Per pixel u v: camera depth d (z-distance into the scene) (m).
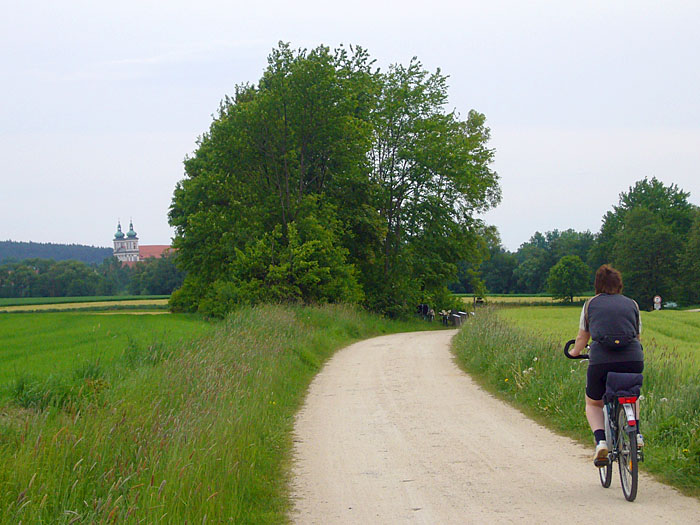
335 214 41.75
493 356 15.26
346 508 5.96
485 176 58.84
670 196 103.38
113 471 5.88
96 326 23.72
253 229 38.91
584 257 136.12
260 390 11.09
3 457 5.77
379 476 7.05
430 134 48.56
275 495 6.45
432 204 49.25
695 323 27.27
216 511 5.34
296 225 38.16
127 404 8.39
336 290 37.94
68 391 9.54
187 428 7.14
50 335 21.17
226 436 7.23
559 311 32.44
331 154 41.16
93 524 4.76
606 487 6.19
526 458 7.61
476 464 7.39
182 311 51.16
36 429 6.58
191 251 45.84
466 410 10.95
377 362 18.66
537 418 10.10
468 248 54.38
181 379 10.08
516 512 5.57
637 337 6.12
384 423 10.07
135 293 142.50
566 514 5.45
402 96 48.88
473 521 5.39
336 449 8.45
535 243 189.50
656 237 88.81
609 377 5.95
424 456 7.88
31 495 5.03
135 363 12.95
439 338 28.52
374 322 36.06
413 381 14.62
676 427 7.71
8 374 12.03
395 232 50.25
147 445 6.46
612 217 107.06
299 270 36.53
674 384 9.55
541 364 12.45
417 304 53.03
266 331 19.45
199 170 46.72
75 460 6.00
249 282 36.91
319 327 27.36
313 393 13.43
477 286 60.50
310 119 38.47
